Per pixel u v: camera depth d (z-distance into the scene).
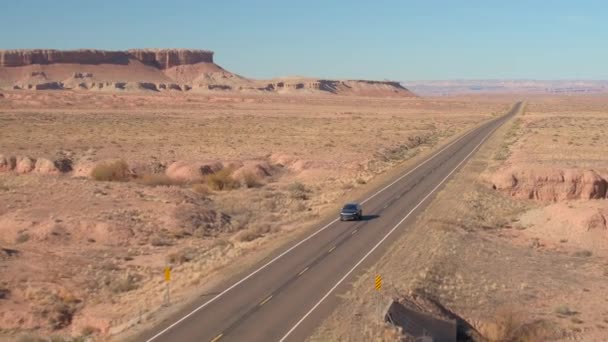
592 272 40.00
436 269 36.97
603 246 45.72
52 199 57.38
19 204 55.03
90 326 31.50
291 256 40.47
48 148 95.88
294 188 71.25
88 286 37.72
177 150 99.19
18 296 35.50
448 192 62.72
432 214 52.84
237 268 38.06
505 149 94.38
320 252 41.19
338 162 87.00
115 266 41.78
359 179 73.50
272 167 84.19
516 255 43.03
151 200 58.81
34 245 45.34
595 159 79.38
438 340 28.22
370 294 31.52
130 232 49.00
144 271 40.78
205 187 69.00
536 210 53.72
